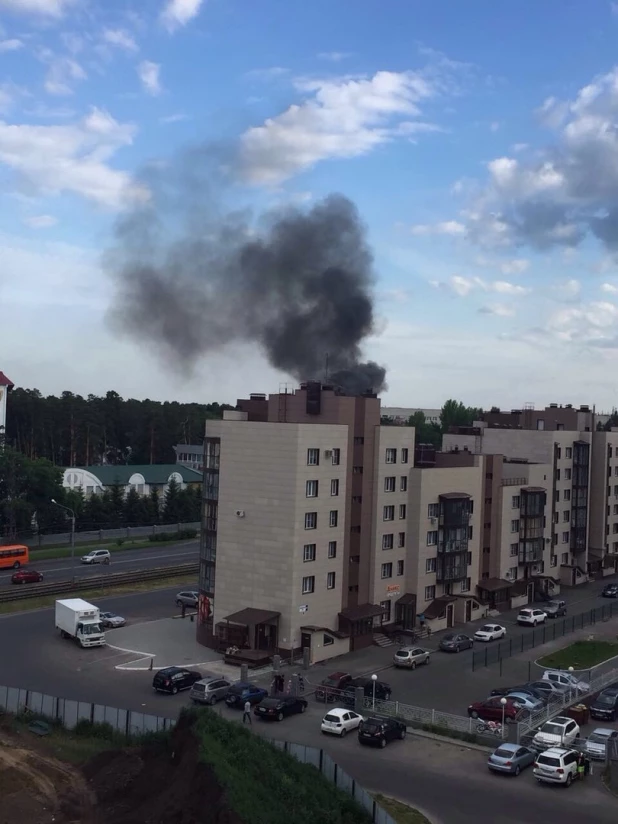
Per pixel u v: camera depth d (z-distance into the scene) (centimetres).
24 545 10500
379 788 4078
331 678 5828
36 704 4862
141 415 19362
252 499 6700
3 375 14700
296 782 3797
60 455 18225
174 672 5603
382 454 7469
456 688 5962
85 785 3953
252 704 5356
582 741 4859
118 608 8262
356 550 7231
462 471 8512
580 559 11106
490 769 4381
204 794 3438
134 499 13850
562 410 11188
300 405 7256
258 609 6625
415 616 7681
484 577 9006
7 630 7231
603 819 3797
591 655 7081
